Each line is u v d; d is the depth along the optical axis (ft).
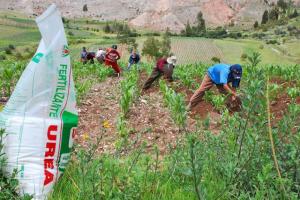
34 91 14.60
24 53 443.73
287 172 14.38
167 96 35.37
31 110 14.58
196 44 492.13
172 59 47.85
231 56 459.32
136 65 76.23
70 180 15.66
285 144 15.35
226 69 31.81
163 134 26.09
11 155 14.34
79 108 33.73
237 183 14.66
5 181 14.25
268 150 14.98
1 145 13.74
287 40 593.83
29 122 14.46
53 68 14.75
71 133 15.16
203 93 33.17
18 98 14.57
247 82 14.11
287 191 13.02
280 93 40.24
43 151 14.56
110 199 13.76
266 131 15.08
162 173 16.88
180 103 17.13
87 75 65.87
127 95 31.30
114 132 26.55
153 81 47.26
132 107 34.99
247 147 14.88
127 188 14.30
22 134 14.40
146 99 39.34
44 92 14.69
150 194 15.01
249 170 14.52
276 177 14.23
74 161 17.15
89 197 13.87
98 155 21.49
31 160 14.42
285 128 15.46
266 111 14.57
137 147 21.74
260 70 13.82
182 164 16.67
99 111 33.01
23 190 14.25
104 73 58.08
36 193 14.33
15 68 55.93
